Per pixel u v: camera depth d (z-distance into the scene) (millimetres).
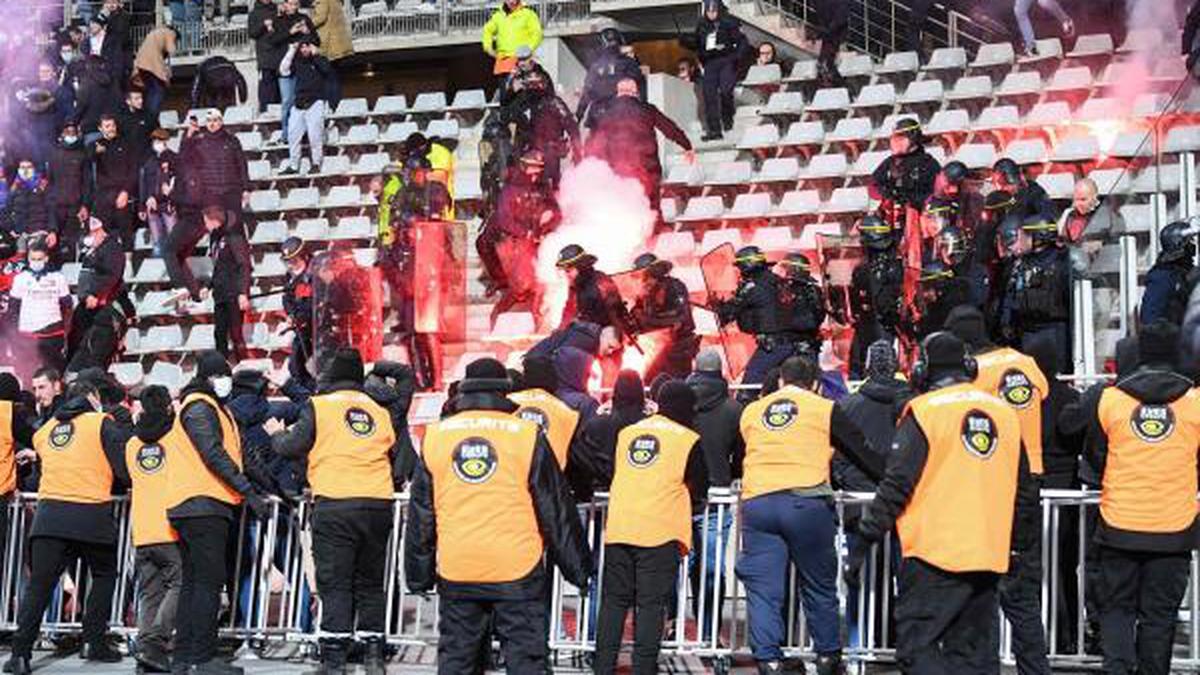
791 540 20906
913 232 31016
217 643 23938
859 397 21938
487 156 37812
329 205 44062
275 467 25250
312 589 24672
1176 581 19641
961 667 18156
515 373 22812
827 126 44094
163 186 42000
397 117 47062
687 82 44969
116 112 42906
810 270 29188
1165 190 29953
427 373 34781
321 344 33750
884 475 18609
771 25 49156
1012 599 19641
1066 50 45812
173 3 55344
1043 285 28094
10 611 26031
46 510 23953
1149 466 19547
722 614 23656
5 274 38844
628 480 20953
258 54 45969
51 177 43094
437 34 52812
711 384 23141
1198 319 25328
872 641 22109
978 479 17906
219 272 38281
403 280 34906
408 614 26781
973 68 43938
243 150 42156
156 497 23047
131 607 26141
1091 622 22531
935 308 29297
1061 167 40188
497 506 18438
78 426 24109
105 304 38406
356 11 53781
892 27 49719
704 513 22484
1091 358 28219
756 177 42000
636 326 29562
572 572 18609
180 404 22750
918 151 34188
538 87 38125
